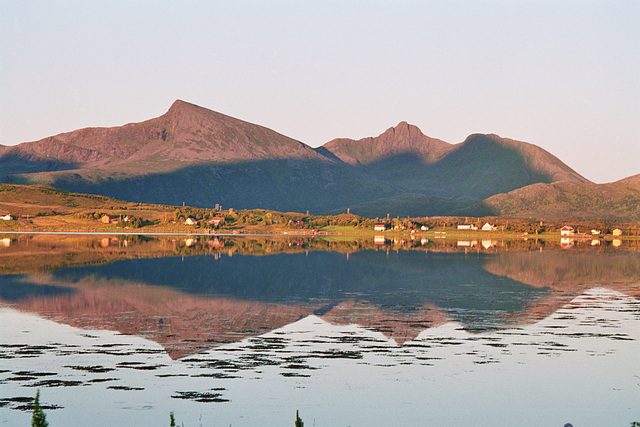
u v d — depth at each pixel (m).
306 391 33.97
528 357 41.00
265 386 34.66
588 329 49.84
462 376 36.91
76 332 47.31
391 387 34.84
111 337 45.66
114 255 129.12
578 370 38.25
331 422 29.92
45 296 66.19
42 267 98.19
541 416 31.11
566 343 44.84
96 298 65.62
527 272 99.81
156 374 36.47
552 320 53.78
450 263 117.88
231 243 191.88
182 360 39.47
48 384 34.34
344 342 44.78
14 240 185.62
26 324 50.25
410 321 53.12
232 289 75.31
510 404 32.62
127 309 58.69
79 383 34.62
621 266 112.00
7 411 30.25
